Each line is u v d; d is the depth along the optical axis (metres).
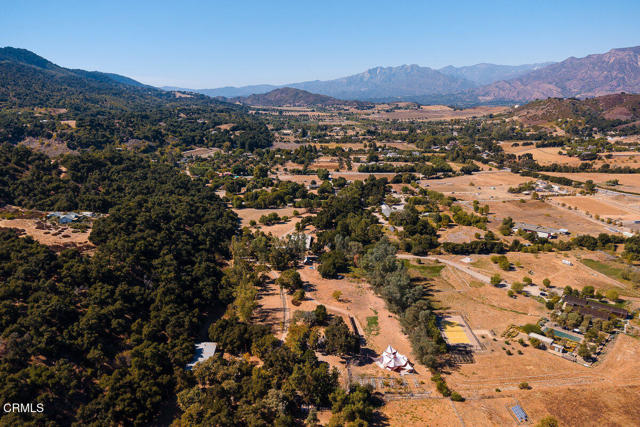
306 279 153.50
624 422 82.25
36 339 87.31
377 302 135.75
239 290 132.12
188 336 106.50
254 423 75.75
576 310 124.25
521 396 90.50
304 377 87.88
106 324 102.50
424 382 95.94
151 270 132.38
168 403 86.75
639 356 104.38
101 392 83.81
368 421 82.38
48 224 154.00
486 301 137.00
